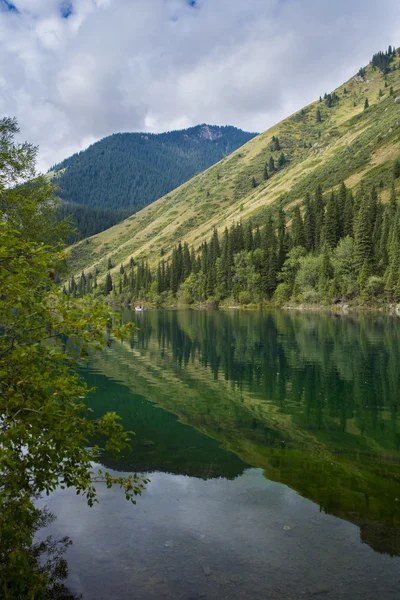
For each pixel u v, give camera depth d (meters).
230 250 151.25
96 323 6.12
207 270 154.00
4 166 15.07
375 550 7.59
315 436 15.26
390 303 94.88
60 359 6.45
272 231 147.75
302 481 10.95
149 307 168.50
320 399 21.06
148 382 25.12
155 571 6.96
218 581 6.72
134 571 6.96
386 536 8.08
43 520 8.69
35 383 5.91
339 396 21.66
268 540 7.92
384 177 154.12
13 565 5.83
